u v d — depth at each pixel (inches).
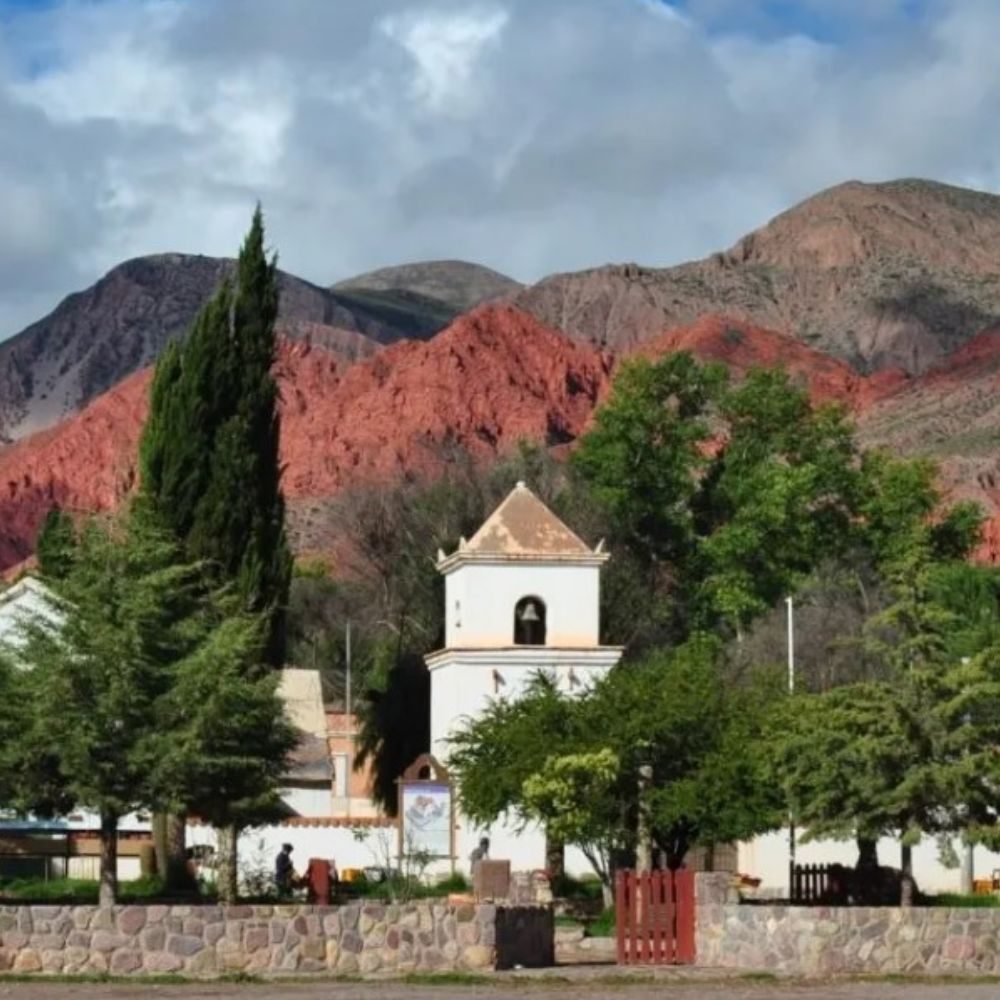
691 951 2204.7
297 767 3740.2
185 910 2021.4
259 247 3627.0
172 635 2459.4
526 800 2792.8
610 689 2871.6
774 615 5506.9
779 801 2704.2
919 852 3336.6
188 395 3501.5
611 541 5482.3
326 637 5890.8
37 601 2856.8
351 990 1903.3
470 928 2096.5
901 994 1943.9
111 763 2369.6
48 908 2012.8
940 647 2389.3
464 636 3627.0
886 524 6023.6
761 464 5885.8
